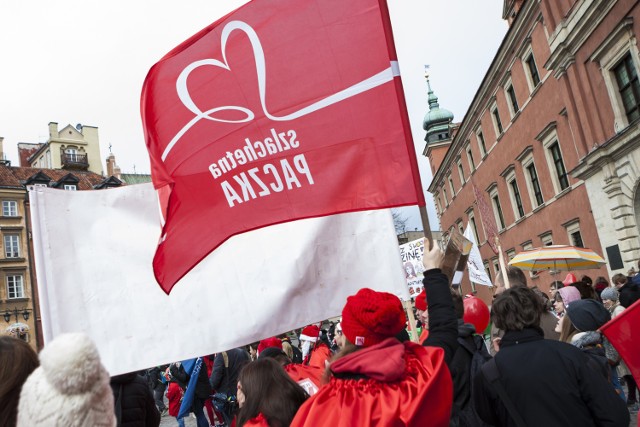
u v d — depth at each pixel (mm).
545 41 20297
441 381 1724
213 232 2914
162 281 2936
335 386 1756
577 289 4773
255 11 2895
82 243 3215
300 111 2840
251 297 3205
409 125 2746
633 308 2367
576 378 2416
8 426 1868
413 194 2672
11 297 41594
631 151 15477
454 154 37438
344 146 2783
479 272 10320
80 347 1587
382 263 3189
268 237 3268
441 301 2119
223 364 7016
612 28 15492
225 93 2924
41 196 3164
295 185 2822
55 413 1510
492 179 29891
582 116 17797
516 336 2582
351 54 2797
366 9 2797
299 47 2850
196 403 7570
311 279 3197
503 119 26484
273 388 2684
